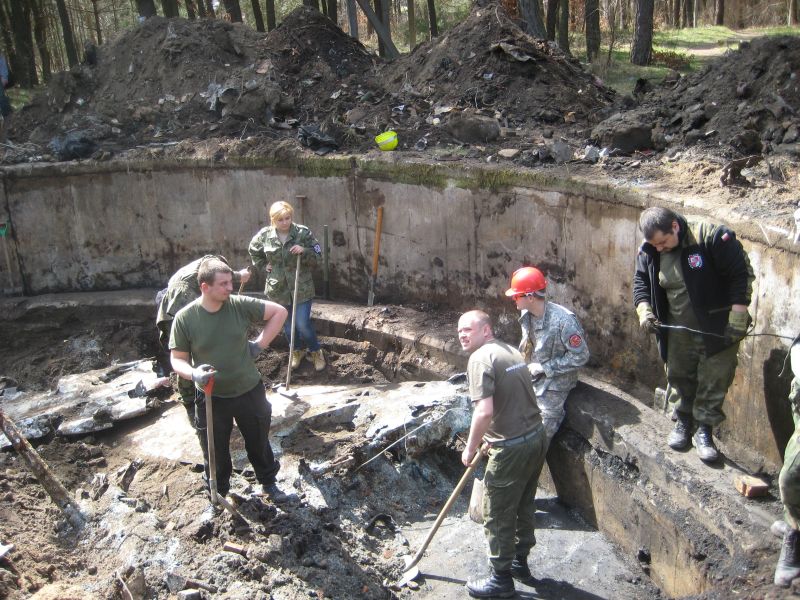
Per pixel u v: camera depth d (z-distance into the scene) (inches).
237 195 358.0
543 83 372.5
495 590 202.5
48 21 733.3
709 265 191.0
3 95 447.2
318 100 390.6
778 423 203.9
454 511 241.8
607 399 236.1
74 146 368.8
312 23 433.7
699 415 202.5
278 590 187.9
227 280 187.2
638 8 604.7
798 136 261.9
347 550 213.8
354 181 335.6
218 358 193.5
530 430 191.9
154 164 360.2
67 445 258.5
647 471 210.4
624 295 257.8
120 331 351.6
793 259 194.1
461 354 287.9
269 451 214.2
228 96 380.5
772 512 183.3
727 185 237.8
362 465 244.7
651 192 242.5
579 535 232.1
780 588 160.4
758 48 298.0
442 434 257.4
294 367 315.6
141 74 403.5
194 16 681.0
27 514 212.5
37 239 372.2
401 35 842.8
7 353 351.6
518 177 285.6
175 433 257.6
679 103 306.5
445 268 321.7
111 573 189.3
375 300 344.5
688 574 191.6
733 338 191.0
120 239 372.8
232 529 203.2
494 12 397.1
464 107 362.9
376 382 310.0
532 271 228.5
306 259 291.6
